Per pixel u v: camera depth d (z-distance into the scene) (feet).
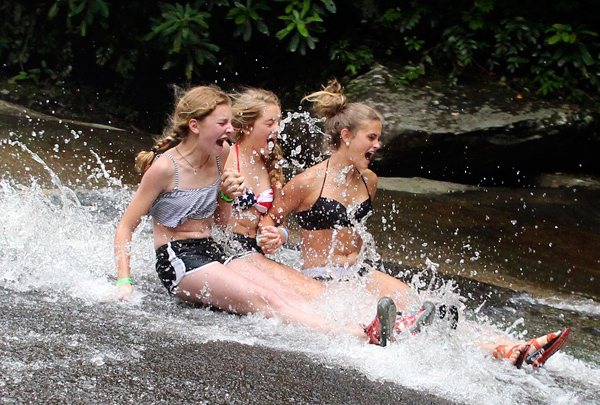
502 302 17.51
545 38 33.99
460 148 29.78
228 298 12.92
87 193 22.49
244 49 37.76
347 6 36.52
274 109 14.75
